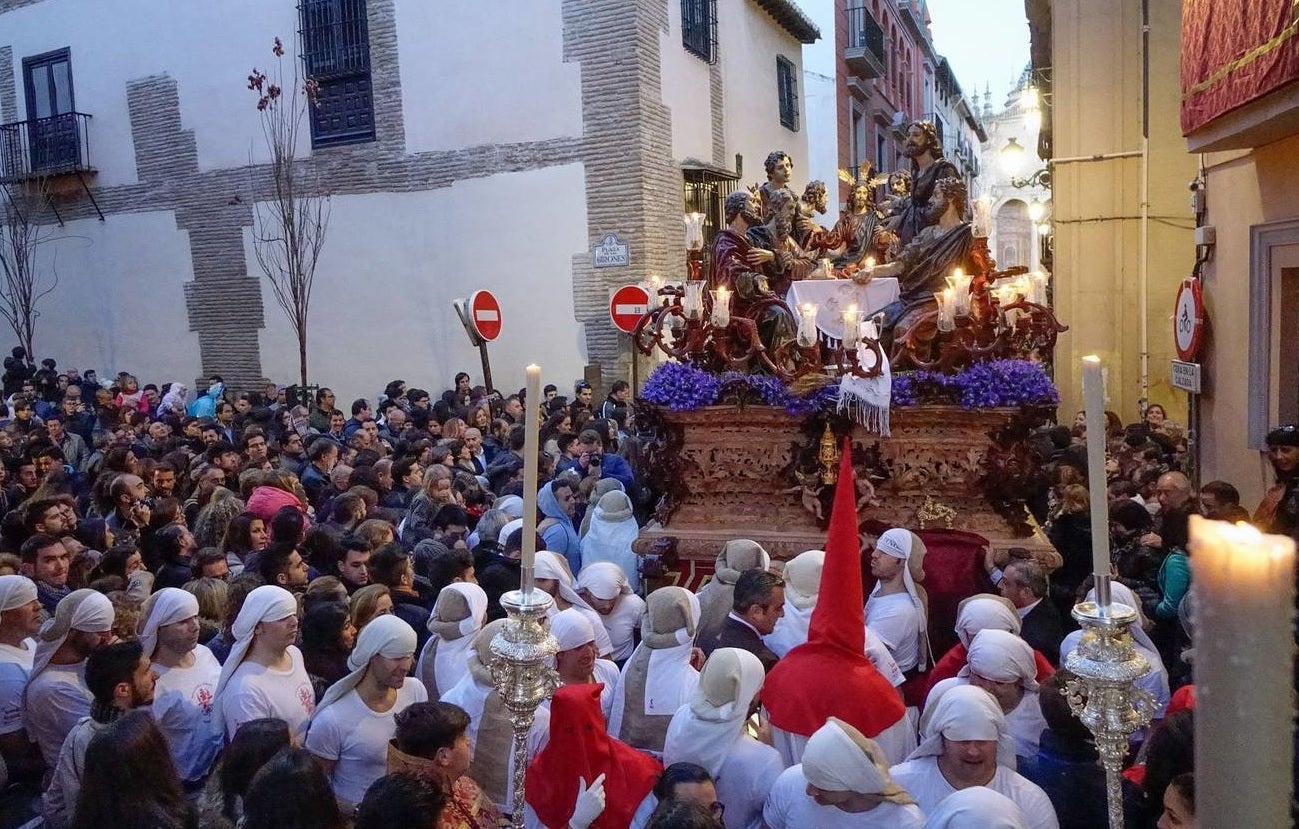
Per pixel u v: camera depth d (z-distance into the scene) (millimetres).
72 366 19359
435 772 3234
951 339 6727
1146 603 5445
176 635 4383
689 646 4258
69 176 18688
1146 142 11406
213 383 15641
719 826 2748
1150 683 4289
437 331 15586
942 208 7430
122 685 3730
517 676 2691
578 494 8102
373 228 15883
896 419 6602
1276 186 7227
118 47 17891
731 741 3648
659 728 4129
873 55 26516
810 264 8055
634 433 11094
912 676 5012
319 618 4566
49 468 8891
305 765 2867
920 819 3059
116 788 3029
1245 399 7953
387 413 11781
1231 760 781
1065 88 11750
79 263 19031
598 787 3162
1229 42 6359
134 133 17938
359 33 15703
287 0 16125
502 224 14977
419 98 15352
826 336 7520
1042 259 17672
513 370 15156
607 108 14188
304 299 15547
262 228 16750
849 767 3021
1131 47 11453
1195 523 844
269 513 6832
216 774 3336
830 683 3732
